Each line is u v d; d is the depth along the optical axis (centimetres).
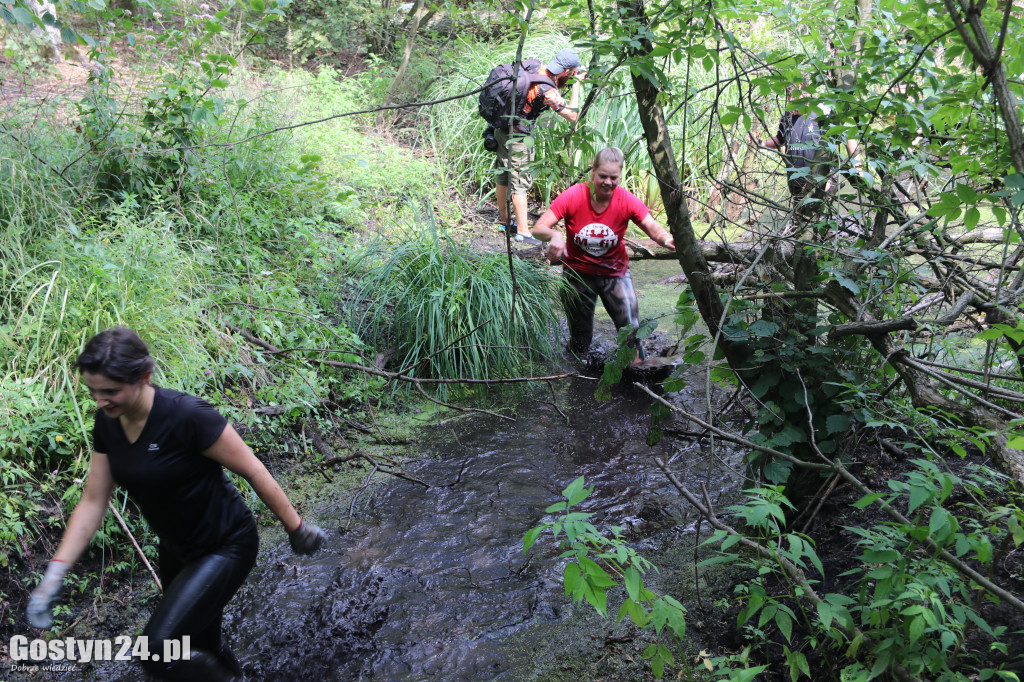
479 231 845
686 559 404
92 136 620
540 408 583
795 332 375
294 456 506
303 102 952
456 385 604
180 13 755
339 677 333
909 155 367
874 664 267
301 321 588
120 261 504
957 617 258
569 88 828
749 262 416
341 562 407
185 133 646
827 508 403
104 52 632
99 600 374
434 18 1130
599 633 356
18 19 443
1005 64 303
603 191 580
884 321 320
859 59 349
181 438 262
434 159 966
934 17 324
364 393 575
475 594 384
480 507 459
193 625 268
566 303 643
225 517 279
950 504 369
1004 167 321
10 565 363
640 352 620
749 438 406
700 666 331
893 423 329
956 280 396
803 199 371
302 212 740
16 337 440
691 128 884
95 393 248
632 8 359
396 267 662
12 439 396
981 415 294
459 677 333
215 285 574
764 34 657
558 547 421
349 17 1172
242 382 523
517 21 348
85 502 273
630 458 513
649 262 892
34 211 521
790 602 350
